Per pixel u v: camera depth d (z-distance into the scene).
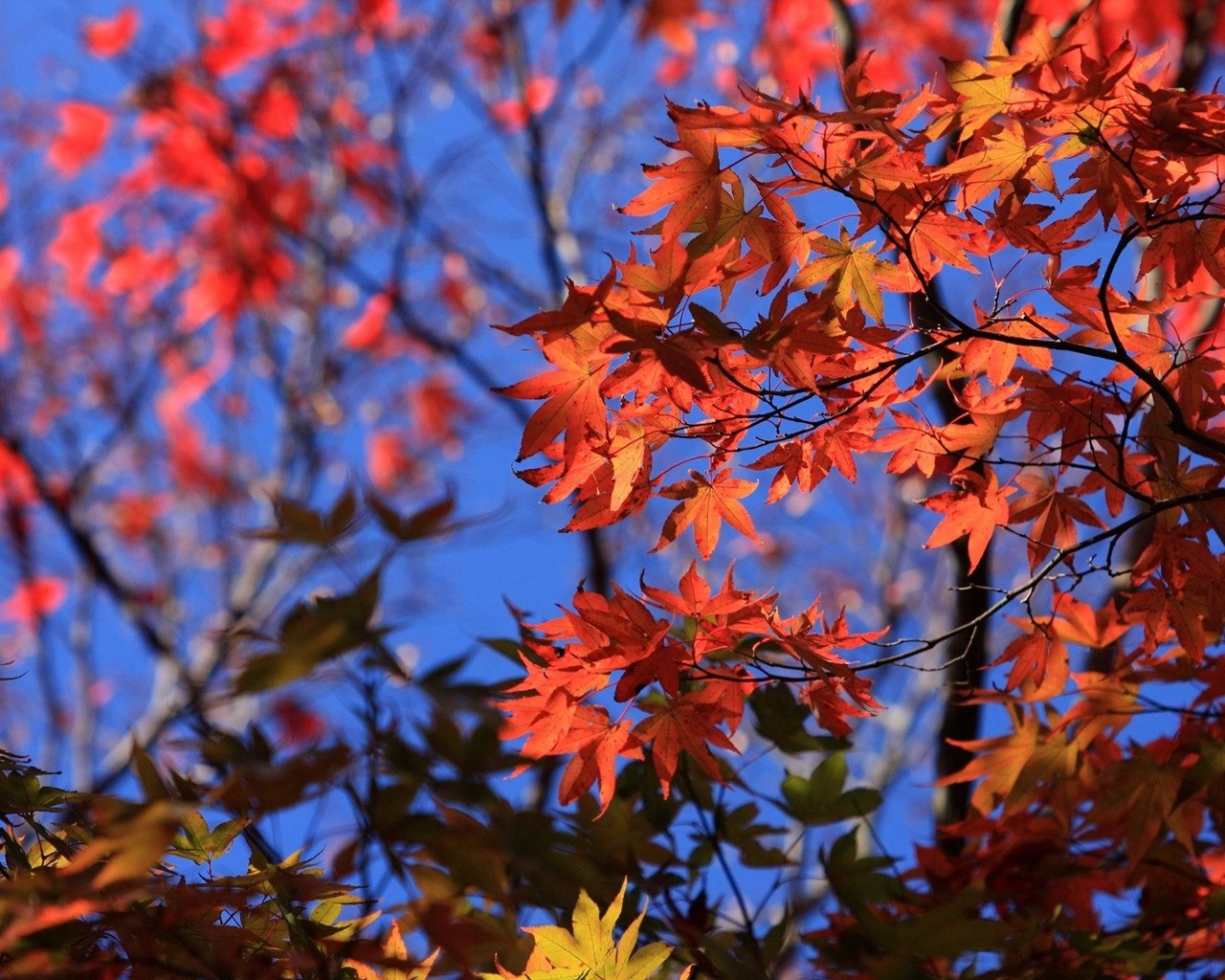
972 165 2.97
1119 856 3.16
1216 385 3.09
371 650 2.80
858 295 3.01
